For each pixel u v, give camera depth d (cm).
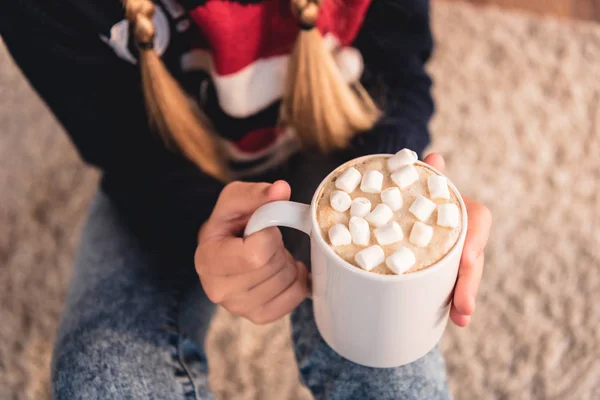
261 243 47
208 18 55
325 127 63
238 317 83
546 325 82
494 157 97
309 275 53
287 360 80
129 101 61
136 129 63
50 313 85
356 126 63
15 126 104
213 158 65
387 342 45
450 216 41
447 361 80
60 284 88
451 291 45
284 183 48
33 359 82
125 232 62
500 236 89
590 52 109
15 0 53
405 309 42
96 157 64
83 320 56
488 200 93
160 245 61
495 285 85
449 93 104
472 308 45
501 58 108
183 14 56
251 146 68
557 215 91
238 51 59
